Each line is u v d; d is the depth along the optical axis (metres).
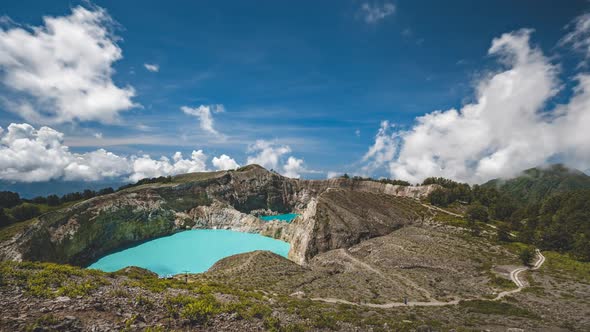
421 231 119.75
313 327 28.23
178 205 170.62
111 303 21.95
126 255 121.56
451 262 87.88
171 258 118.75
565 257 92.69
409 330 32.44
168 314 22.31
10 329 15.88
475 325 41.06
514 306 55.97
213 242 141.88
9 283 22.38
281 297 47.75
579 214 124.25
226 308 26.33
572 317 48.94
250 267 79.06
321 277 73.94
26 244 91.31
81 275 29.19
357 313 40.22
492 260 91.44
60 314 18.62
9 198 130.00
